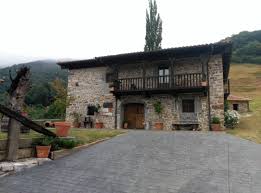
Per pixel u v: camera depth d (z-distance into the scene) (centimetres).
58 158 810
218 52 1612
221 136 1148
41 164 743
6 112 702
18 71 978
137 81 1806
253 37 6988
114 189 534
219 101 1578
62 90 2094
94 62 1916
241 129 1527
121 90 1717
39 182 586
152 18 2383
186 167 680
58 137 878
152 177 605
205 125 1581
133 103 1822
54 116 2400
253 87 4306
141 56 1706
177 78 1691
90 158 795
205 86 1510
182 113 1650
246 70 5594
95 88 1931
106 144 991
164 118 1684
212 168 667
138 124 1792
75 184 570
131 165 710
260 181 568
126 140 1069
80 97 1978
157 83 1681
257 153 823
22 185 567
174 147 916
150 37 2347
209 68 1630
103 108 1877
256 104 2891
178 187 537
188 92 1630
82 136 1046
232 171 641
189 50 1586
